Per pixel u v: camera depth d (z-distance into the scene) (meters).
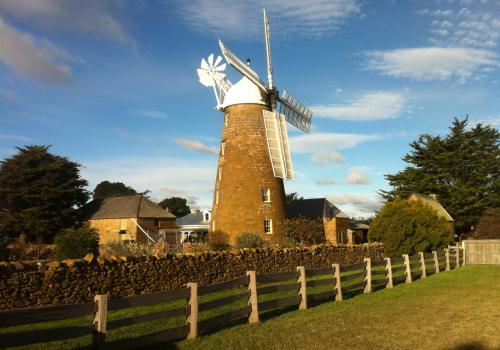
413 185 66.06
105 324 7.65
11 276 11.49
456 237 64.12
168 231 50.97
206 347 8.75
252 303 11.16
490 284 19.12
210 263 17.94
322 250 25.94
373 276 20.91
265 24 39.56
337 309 13.00
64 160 55.72
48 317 6.93
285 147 38.84
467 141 66.69
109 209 56.56
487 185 65.44
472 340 9.52
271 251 21.67
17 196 51.31
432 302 14.31
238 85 38.50
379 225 30.31
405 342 9.36
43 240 51.59
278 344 9.08
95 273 13.44
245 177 36.56
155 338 8.62
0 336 6.39
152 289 15.12
